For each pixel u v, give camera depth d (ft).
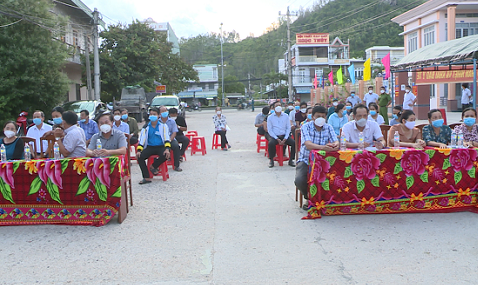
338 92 97.04
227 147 42.04
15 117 52.54
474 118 20.33
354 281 11.73
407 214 17.78
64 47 57.72
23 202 17.62
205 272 12.57
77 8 77.97
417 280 11.72
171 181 26.45
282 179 26.03
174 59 128.88
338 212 17.66
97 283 12.06
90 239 15.81
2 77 48.78
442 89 87.61
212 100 244.63
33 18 50.65
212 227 16.80
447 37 83.30
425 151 17.43
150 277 12.35
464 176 17.76
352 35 199.93
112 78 91.40
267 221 17.35
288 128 30.94
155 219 18.19
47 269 13.12
